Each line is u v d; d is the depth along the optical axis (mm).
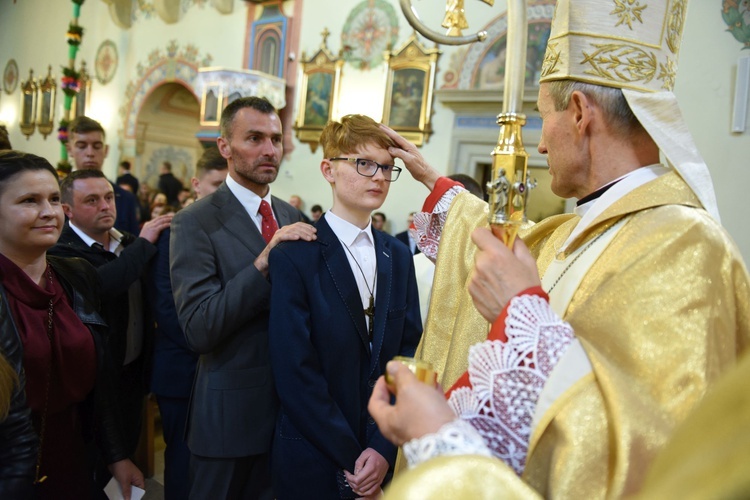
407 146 1774
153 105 12305
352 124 1837
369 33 8969
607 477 687
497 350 788
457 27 1084
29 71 14758
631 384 736
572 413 725
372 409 778
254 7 10320
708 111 5902
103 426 1835
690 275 823
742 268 882
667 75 1000
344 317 1781
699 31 5965
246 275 1915
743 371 341
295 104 9734
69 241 2576
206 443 1954
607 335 820
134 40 12266
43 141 14195
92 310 1838
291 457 1742
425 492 536
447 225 1527
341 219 1894
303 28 9711
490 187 875
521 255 863
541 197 8586
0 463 1388
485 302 841
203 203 2178
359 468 1667
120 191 4207
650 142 1008
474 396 794
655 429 680
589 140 1019
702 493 314
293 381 1701
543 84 1076
